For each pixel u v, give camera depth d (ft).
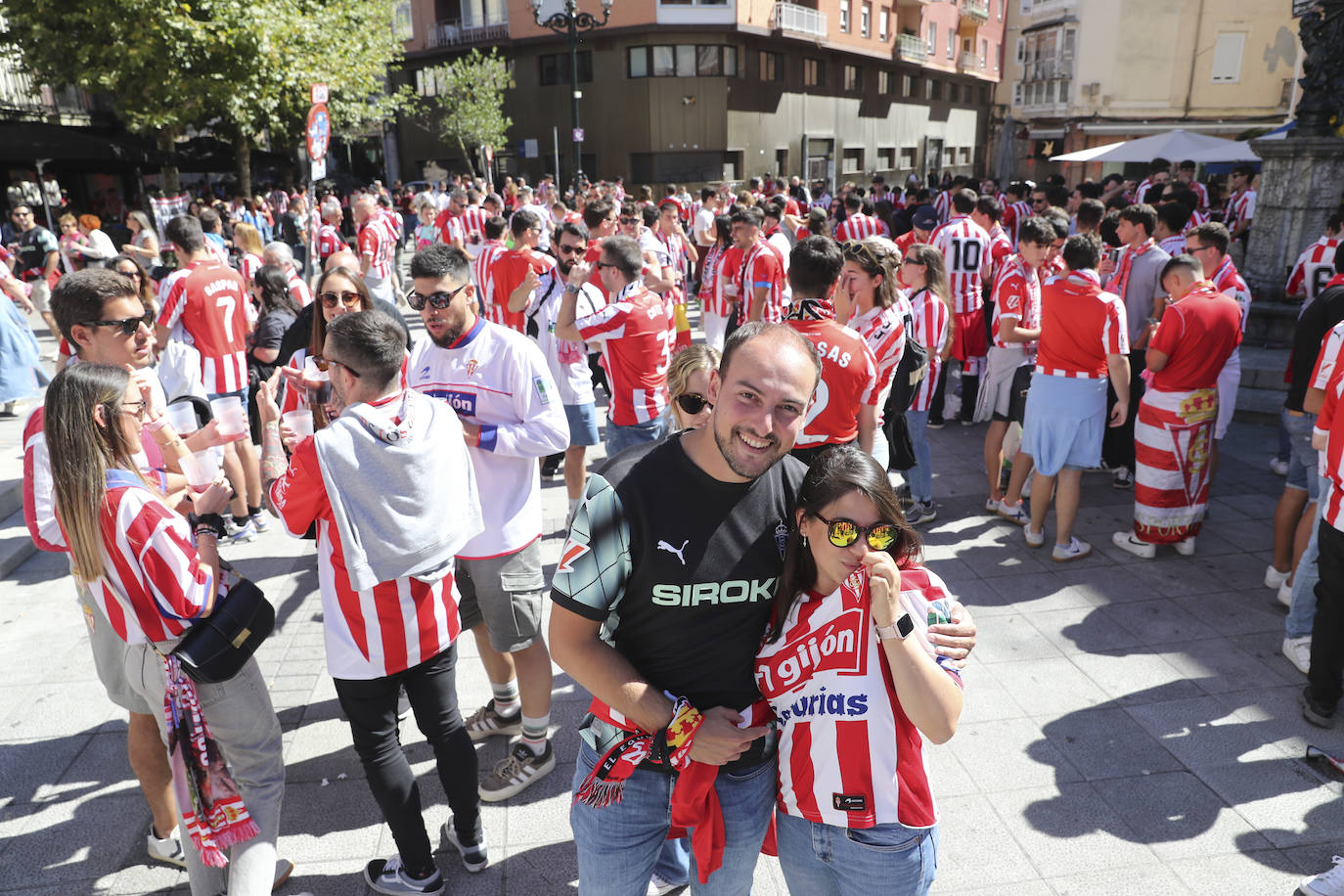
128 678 8.17
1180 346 15.25
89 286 9.94
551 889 9.23
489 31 109.40
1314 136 29.45
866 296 13.73
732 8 99.09
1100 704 12.17
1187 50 107.24
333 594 8.29
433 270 9.91
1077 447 15.98
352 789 10.83
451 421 8.80
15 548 17.10
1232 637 13.82
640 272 15.87
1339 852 9.46
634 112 102.94
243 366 18.12
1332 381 11.29
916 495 18.63
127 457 7.54
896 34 130.21
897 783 6.09
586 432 18.11
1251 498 19.79
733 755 6.16
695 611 6.18
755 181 97.09
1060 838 9.74
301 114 66.85
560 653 6.21
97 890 9.32
